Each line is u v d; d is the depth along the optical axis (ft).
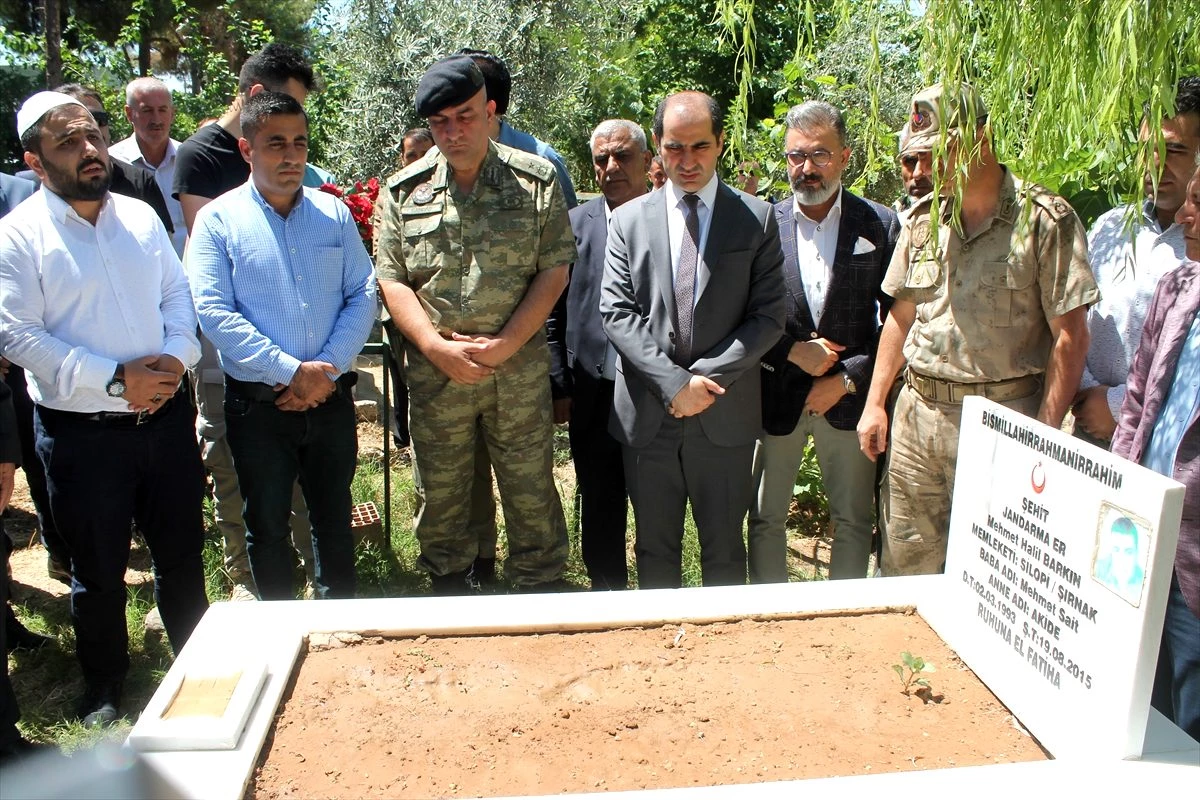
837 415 11.14
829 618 7.76
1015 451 6.67
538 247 11.07
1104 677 5.70
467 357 10.71
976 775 5.50
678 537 11.18
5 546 9.08
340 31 31.12
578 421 12.31
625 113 37.35
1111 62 5.43
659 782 5.73
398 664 7.02
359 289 11.02
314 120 34.58
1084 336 8.86
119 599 10.12
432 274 10.97
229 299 10.32
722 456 10.64
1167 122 8.20
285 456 10.64
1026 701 6.36
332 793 5.63
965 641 7.17
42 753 9.39
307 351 10.55
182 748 5.88
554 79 32.40
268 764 5.90
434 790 5.65
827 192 10.79
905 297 9.93
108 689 10.25
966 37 6.04
